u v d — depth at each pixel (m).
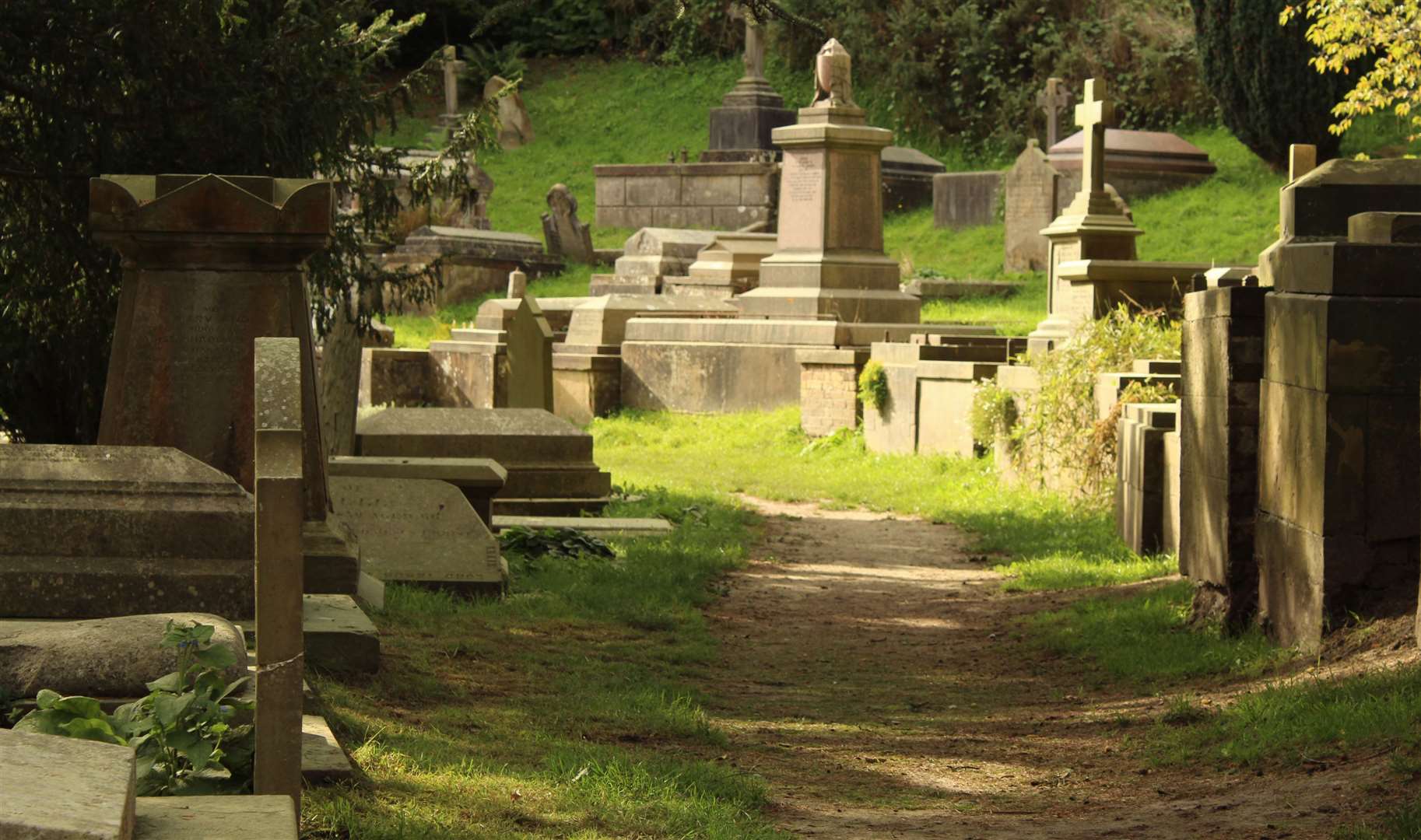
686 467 25.25
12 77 11.27
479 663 9.23
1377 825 5.54
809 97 55.75
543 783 6.28
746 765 7.48
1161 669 9.59
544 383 23.58
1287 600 9.52
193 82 11.41
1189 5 38.91
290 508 4.46
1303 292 9.38
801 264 29.38
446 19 60.25
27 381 12.94
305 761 5.77
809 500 21.66
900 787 7.17
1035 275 39.50
